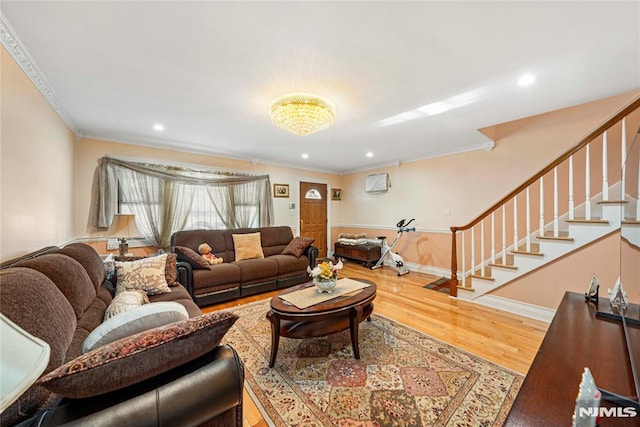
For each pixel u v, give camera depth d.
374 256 5.13
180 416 0.78
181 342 0.84
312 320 1.87
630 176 1.34
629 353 1.03
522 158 3.50
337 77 1.98
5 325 0.58
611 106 2.80
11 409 0.68
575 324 1.32
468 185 4.08
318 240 5.94
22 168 1.70
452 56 1.73
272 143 3.83
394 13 1.34
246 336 2.36
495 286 2.99
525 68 1.87
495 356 2.00
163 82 2.04
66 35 1.49
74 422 0.67
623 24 1.42
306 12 1.33
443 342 2.22
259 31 1.47
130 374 0.76
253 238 3.95
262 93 2.23
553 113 3.23
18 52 1.58
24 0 1.22
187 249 3.16
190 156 4.13
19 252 1.65
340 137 3.54
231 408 0.93
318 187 5.96
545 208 3.29
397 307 3.03
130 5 1.28
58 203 2.47
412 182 4.89
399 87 2.14
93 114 2.67
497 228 3.73
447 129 3.20
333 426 1.37
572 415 0.77
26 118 1.76
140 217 3.61
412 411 1.46
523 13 1.35
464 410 1.46
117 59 1.74
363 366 1.89
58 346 0.90
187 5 1.28
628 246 1.35
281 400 1.57
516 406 0.81
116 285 2.22
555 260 2.59
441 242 4.47
